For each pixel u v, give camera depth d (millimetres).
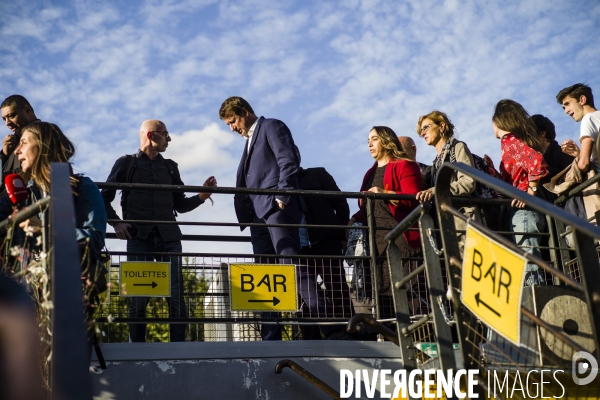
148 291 5809
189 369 5328
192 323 6051
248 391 5414
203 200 7062
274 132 6855
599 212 6211
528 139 6449
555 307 4914
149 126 6875
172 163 7000
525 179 6387
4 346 1420
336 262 6598
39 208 3486
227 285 6238
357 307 6430
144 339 6027
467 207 6422
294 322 6086
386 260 6430
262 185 6832
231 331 6621
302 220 6855
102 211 4004
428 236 3799
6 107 6574
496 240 3070
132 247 6621
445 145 6656
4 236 3938
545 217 6484
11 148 6477
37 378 1426
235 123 7012
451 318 3781
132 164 6777
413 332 4195
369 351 5777
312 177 7164
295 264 6203
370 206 6438
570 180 6426
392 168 6707
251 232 6984
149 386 5211
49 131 4148
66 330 1818
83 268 3785
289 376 5531
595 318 2473
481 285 3143
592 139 6371
